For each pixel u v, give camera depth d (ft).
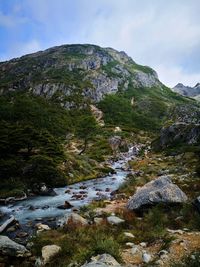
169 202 65.98
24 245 55.36
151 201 67.41
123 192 106.11
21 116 309.83
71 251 44.65
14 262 45.57
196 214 58.08
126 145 309.83
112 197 100.37
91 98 652.89
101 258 37.01
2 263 44.42
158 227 52.70
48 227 67.56
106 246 40.93
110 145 298.56
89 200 100.89
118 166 198.80
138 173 145.28
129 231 54.90
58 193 116.88
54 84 645.10
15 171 126.72
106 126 467.11
